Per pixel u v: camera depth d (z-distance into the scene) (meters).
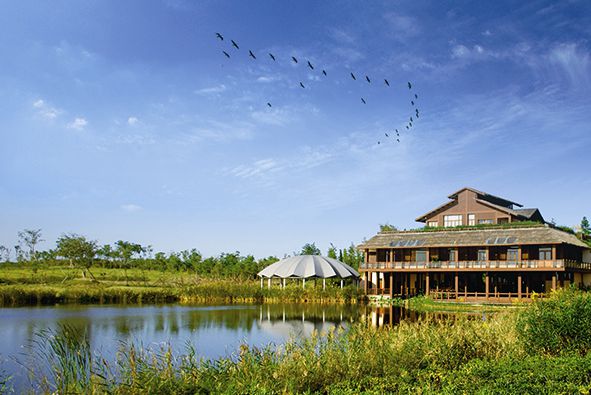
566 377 9.92
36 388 12.55
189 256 73.94
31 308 34.78
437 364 11.85
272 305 43.06
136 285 52.41
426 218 55.34
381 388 9.48
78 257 56.41
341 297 45.88
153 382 9.70
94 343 20.31
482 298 42.88
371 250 53.31
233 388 9.43
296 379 10.33
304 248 73.44
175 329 25.44
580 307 13.20
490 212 51.41
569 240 43.06
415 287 51.81
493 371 10.23
